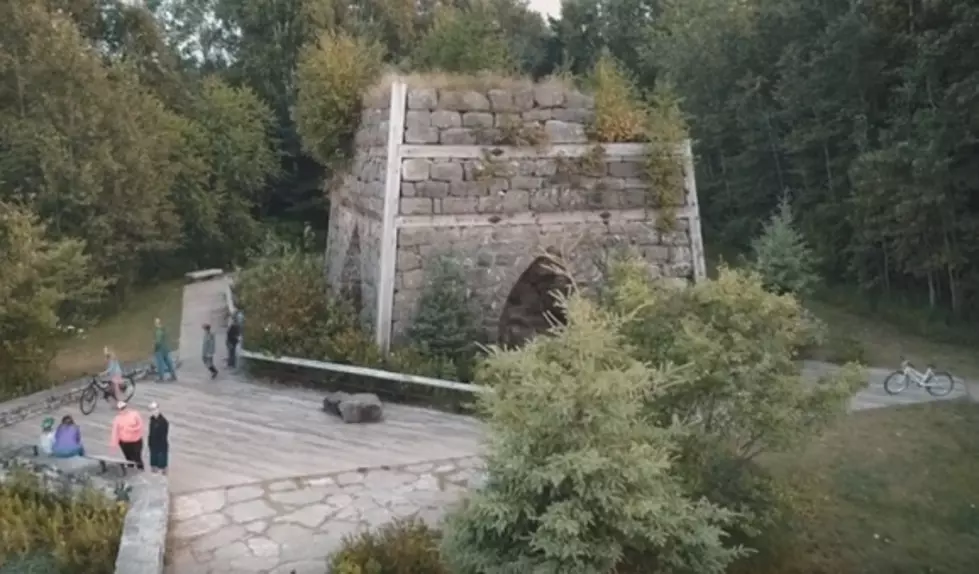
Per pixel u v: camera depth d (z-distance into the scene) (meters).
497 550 7.71
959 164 23.64
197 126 36.56
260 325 18.81
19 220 19.92
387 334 16.98
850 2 28.12
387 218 16.77
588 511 7.29
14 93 28.12
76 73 28.02
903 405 17.62
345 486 12.23
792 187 32.19
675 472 9.47
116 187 28.41
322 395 16.80
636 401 7.91
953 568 11.40
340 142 20.66
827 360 21.20
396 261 16.89
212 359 18.67
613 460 7.39
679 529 7.75
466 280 17.27
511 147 17.48
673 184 18.36
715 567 7.99
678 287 11.04
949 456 14.86
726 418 10.05
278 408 16.02
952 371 20.36
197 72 44.00
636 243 18.30
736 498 10.12
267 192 42.06
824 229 28.86
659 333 10.20
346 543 10.03
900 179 24.06
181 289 32.38
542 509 7.52
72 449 13.09
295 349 17.75
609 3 47.81
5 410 15.77
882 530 12.27
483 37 24.73
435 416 15.38
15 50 27.89
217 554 10.23
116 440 12.55
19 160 27.16
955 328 23.75
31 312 18.59
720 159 35.84
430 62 24.23
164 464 12.40
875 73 27.14
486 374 8.11
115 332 25.64
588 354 7.75
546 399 7.46
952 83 23.81
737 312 10.32
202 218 35.38
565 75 18.92
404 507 11.50
